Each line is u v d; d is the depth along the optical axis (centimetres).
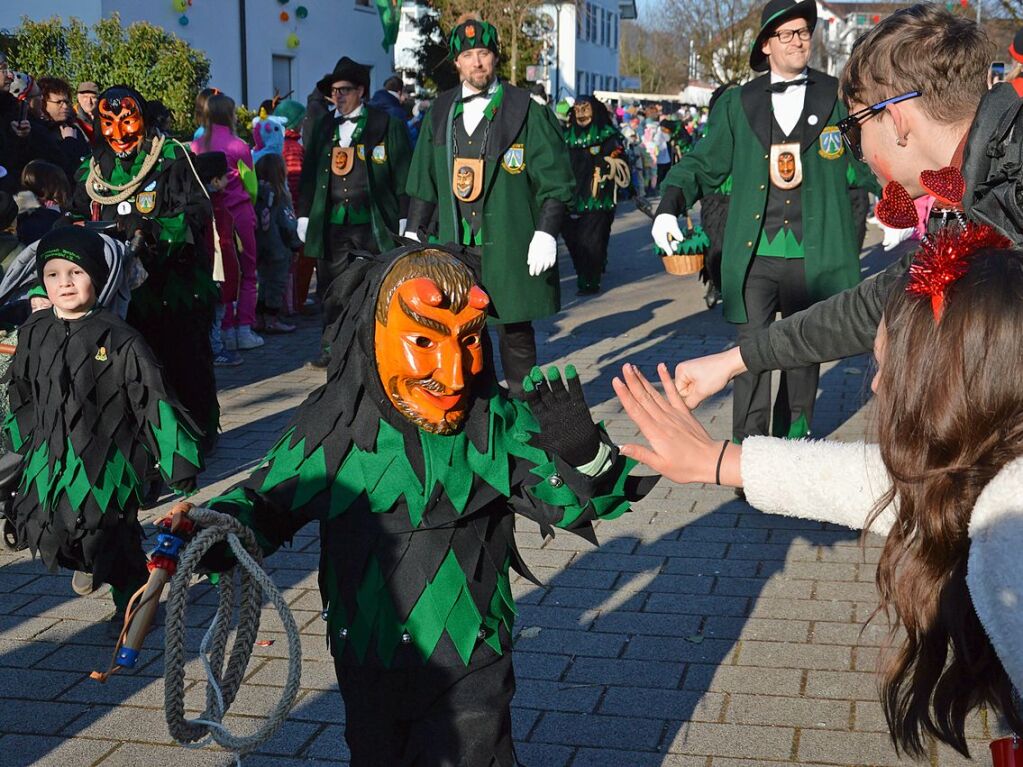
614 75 5947
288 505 287
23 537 473
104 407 465
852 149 284
